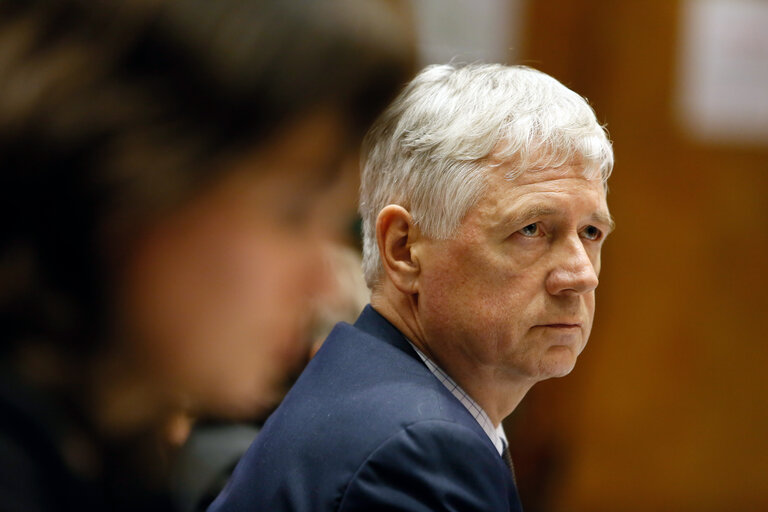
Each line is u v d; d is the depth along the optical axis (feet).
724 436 45.03
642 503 44.78
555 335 15.75
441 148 15.39
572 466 44.19
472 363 16.19
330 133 5.32
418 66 5.40
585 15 40.93
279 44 5.05
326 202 5.58
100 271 5.38
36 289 5.44
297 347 5.90
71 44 5.12
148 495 6.25
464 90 15.76
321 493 14.05
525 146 15.17
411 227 15.98
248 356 5.64
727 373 44.80
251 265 5.41
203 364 5.61
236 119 5.08
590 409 44.27
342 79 5.15
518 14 39.68
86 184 5.08
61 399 5.80
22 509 5.68
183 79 5.05
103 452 5.97
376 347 16.21
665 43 41.78
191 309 5.46
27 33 5.14
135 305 5.47
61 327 5.54
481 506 13.69
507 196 15.20
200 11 5.05
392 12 5.33
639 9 41.42
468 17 38.42
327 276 5.75
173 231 5.32
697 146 42.78
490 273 15.44
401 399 14.66
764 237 43.75
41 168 5.05
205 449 18.31
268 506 14.80
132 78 5.08
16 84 5.05
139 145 5.05
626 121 42.47
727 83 42.29
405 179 15.89
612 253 43.98
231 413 5.97
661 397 44.47
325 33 5.11
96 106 5.03
